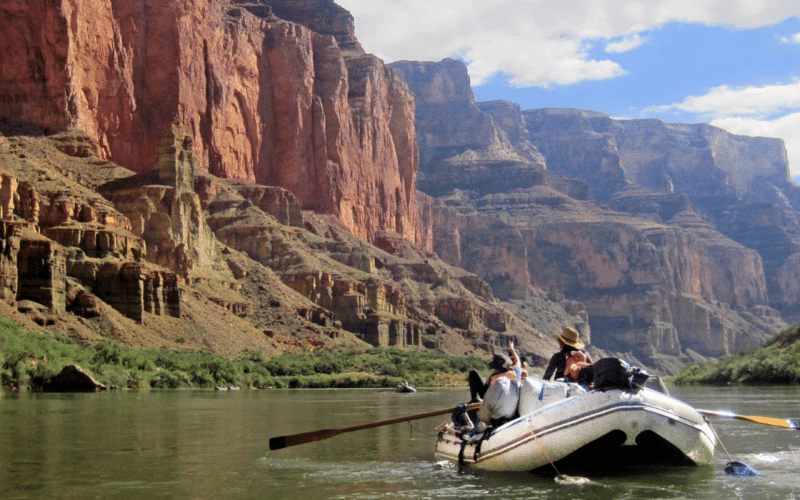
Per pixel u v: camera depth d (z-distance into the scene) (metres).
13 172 126.88
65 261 109.31
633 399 23.47
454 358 177.75
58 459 28.69
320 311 178.50
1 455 29.78
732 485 22.88
